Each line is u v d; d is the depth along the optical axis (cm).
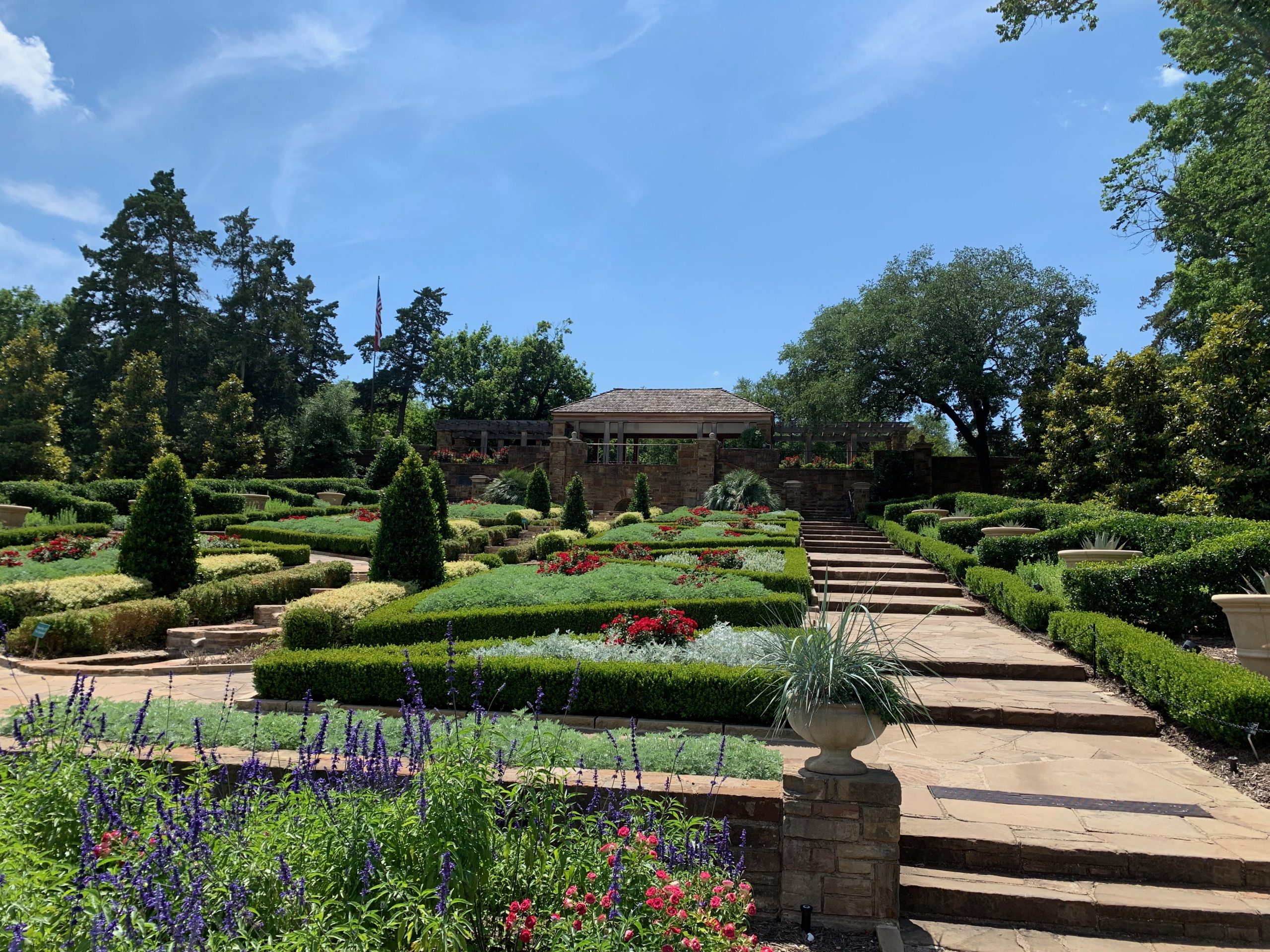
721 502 2812
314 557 1852
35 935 238
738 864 358
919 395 2933
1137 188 1995
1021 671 848
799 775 412
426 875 289
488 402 5000
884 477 2869
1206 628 934
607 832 333
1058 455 2078
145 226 4300
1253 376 1427
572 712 683
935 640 1008
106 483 2323
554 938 284
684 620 834
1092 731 690
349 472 3803
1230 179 1695
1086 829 475
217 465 3481
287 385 4656
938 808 508
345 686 724
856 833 401
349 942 266
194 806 308
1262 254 1592
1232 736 591
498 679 688
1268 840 460
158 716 544
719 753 432
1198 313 1931
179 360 4331
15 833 318
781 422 3631
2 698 715
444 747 340
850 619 467
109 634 996
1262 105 1583
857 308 3123
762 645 493
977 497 2086
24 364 3098
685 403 3650
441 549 1235
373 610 985
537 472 2783
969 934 404
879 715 407
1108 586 934
